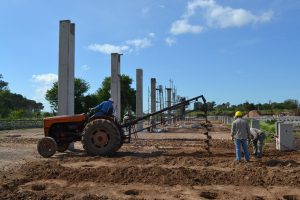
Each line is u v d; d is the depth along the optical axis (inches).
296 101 3555.6
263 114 2913.4
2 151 621.9
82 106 2231.8
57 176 390.3
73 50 667.4
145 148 657.6
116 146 541.6
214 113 3508.9
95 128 543.8
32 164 449.7
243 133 476.7
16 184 360.5
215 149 640.4
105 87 2316.7
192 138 906.7
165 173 383.9
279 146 617.3
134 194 334.3
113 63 972.6
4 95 2987.2
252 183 358.9
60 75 650.2
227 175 382.3
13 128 1536.7
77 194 324.5
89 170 398.9
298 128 1197.7
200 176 379.9
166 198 311.7
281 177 374.0
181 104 569.0
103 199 306.3
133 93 2297.0
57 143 577.9
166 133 1139.3
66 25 651.5
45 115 2401.6
